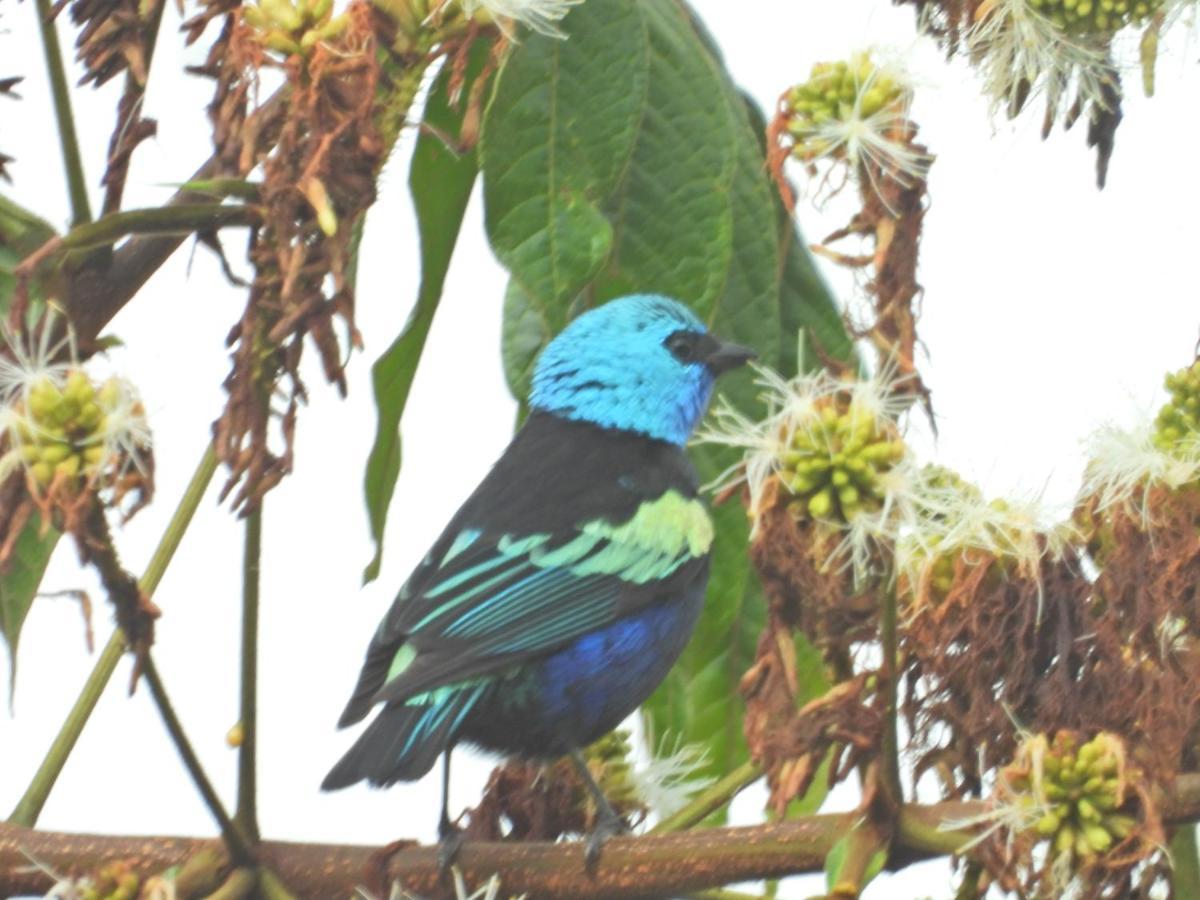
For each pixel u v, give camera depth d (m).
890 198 6.64
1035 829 6.61
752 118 9.77
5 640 7.65
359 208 6.40
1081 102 7.79
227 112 6.56
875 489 6.62
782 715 6.70
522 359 8.55
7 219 6.82
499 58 6.95
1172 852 7.30
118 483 5.88
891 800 6.78
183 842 7.30
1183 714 7.02
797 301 9.31
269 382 6.41
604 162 8.45
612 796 8.84
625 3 8.62
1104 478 7.21
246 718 6.96
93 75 7.01
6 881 7.15
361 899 7.55
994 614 7.11
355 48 6.45
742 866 7.32
